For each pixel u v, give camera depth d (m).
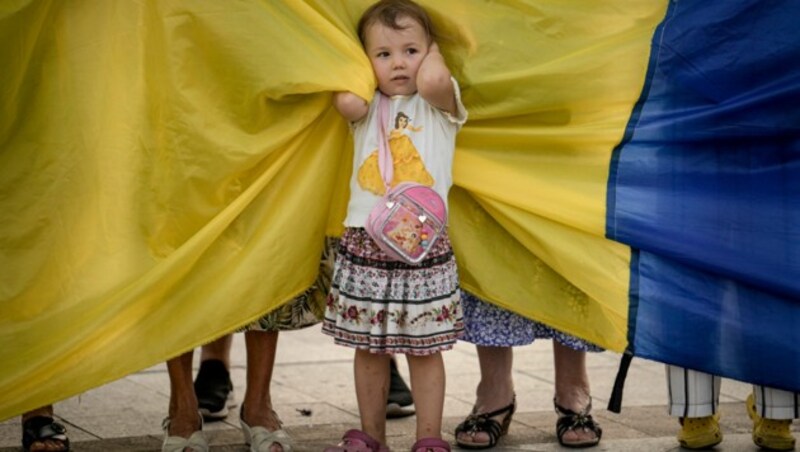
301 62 4.46
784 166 4.53
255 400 4.83
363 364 4.57
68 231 4.48
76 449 4.86
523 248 4.71
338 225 4.73
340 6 4.59
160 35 4.50
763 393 4.76
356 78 4.44
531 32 4.65
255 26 4.50
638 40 4.57
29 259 4.47
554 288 4.68
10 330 4.41
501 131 4.65
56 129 4.49
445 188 4.48
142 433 5.16
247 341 4.82
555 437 5.17
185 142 4.51
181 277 4.44
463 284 4.70
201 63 4.52
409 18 4.50
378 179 4.41
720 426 5.42
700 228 4.54
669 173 4.57
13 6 4.38
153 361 4.38
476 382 6.31
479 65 4.62
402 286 4.39
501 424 5.03
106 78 4.50
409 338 4.40
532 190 4.61
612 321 4.61
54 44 4.48
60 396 4.34
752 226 4.54
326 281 4.78
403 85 4.49
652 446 5.00
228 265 4.52
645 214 4.55
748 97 4.49
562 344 5.01
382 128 4.47
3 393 4.32
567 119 4.63
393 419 5.53
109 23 4.50
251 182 4.56
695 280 4.57
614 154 4.60
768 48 4.47
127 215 4.50
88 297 4.43
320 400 5.86
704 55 4.52
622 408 5.77
